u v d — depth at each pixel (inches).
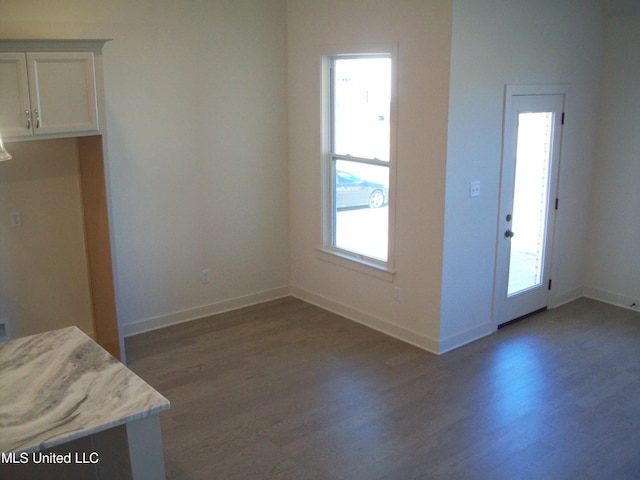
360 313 206.4
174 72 192.1
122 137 185.9
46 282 180.1
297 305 224.8
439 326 179.3
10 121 145.9
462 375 167.6
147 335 197.3
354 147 201.0
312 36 203.9
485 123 176.6
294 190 225.1
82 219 181.9
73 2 171.5
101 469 107.8
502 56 176.1
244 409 150.8
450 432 139.9
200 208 206.1
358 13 185.6
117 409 92.9
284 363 176.2
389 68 182.4
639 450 132.8
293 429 141.6
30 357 110.7
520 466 127.2
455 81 164.7
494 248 190.2
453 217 174.1
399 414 147.9
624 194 215.0
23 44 143.7
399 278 188.9
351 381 165.0
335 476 124.2
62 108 151.8
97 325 186.7
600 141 219.0
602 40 210.8
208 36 197.2
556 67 195.3
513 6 175.5
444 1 160.7
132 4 181.0
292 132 220.7
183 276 206.8
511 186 190.2
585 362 175.8
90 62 153.0
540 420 145.0
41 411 92.7
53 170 175.3
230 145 209.0
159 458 96.7
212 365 175.2
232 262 218.1
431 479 122.9
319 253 218.8
